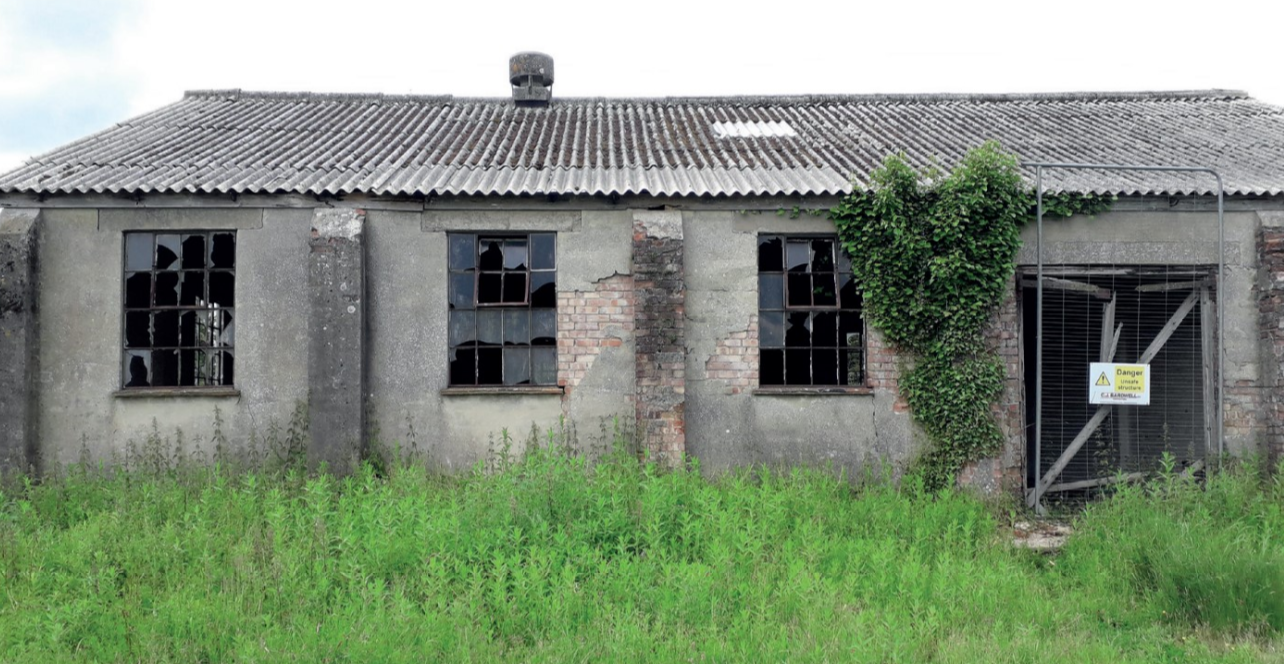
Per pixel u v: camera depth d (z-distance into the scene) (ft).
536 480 27.14
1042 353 36.24
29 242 33.17
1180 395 35.73
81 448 33.71
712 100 52.21
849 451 34.53
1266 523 27.84
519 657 19.60
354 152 39.58
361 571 22.75
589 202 34.65
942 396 33.81
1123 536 26.68
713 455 34.40
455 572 23.13
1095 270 34.60
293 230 34.32
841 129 45.27
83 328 33.96
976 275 33.53
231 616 20.63
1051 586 25.12
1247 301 34.68
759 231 34.81
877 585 23.40
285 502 29.25
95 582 22.65
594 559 23.63
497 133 44.80
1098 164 34.88
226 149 38.96
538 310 35.17
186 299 34.53
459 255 35.06
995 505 32.53
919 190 34.01
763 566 24.12
